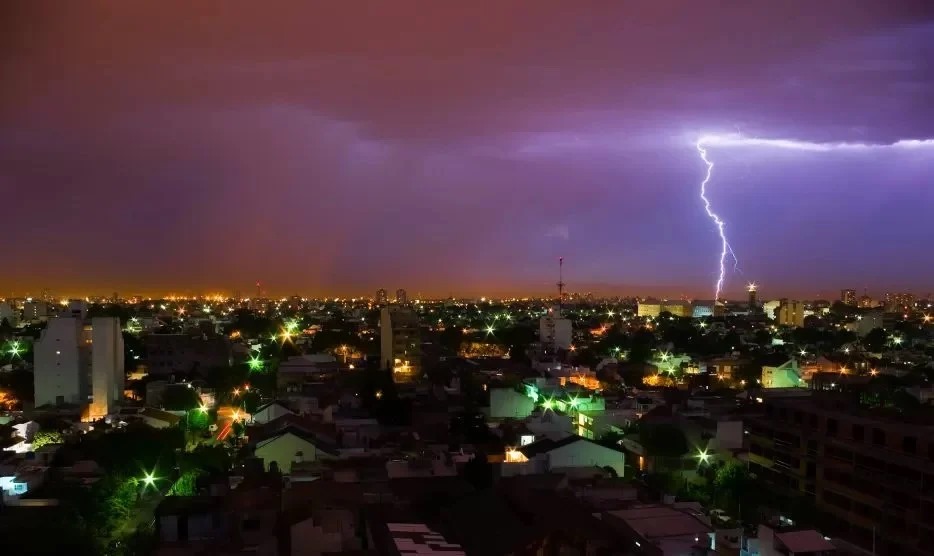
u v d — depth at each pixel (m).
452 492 62.50
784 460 81.94
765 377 153.88
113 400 124.12
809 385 150.88
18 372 139.75
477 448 82.50
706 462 83.94
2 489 66.69
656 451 83.31
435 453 77.25
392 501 59.97
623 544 48.53
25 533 53.62
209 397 130.12
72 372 127.25
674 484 76.94
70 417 112.88
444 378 142.75
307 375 145.38
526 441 85.00
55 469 77.00
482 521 54.19
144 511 74.25
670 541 47.41
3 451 85.44
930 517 64.00
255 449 79.62
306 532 49.34
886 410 85.12
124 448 81.81
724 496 73.69
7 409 121.44
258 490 62.84
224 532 58.19
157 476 81.25
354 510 56.72
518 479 62.94
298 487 62.53
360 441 89.06
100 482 70.50
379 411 104.44
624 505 56.22
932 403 121.00
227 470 80.50
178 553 54.53
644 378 155.62
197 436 105.31
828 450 76.38
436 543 48.12
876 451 70.75
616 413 102.12
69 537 55.09
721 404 108.12
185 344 165.00
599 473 68.19
